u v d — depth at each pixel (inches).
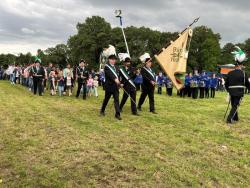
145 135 385.4
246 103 804.6
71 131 391.9
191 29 559.2
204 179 265.0
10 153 306.5
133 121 466.6
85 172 269.7
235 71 487.8
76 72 775.7
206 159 311.0
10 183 247.0
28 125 417.1
